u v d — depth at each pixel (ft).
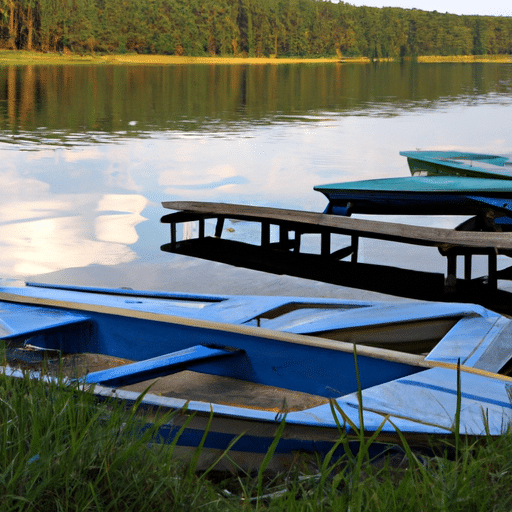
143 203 21.08
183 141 36.14
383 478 5.34
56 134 37.88
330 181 25.14
